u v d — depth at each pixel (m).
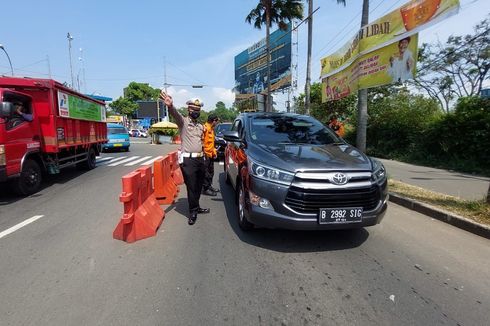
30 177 8.12
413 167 12.25
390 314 2.96
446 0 6.61
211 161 7.82
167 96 5.17
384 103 17.14
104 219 5.91
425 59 20.50
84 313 2.98
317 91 26.84
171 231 5.19
